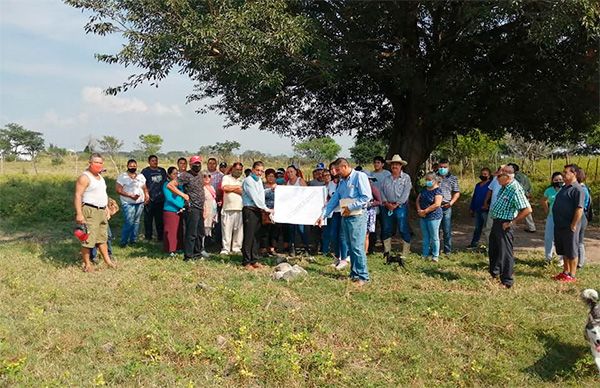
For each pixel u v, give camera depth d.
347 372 5.07
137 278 8.17
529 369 5.31
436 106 14.30
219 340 5.60
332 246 10.98
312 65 11.18
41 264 9.24
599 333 5.05
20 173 33.00
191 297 7.02
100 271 8.74
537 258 10.29
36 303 6.84
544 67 13.27
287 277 8.23
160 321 6.14
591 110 13.50
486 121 15.05
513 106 14.27
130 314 6.45
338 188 8.42
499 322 6.29
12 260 9.56
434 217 9.81
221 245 11.65
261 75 10.10
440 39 13.95
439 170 10.75
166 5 9.47
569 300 7.34
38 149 58.66
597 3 9.63
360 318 6.42
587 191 9.23
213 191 11.04
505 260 7.95
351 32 12.60
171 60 10.17
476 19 11.07
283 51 10.38
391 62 13.09
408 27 13.51
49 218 15.67
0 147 54.59
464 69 13.67
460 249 11.55
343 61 11.92
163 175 12.17
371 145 40.19
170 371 4.89
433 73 14.39
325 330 5.93
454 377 4.96
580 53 12.47
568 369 5.31
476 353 5.59
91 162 8.78
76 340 5.50
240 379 4.78
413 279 8.43
